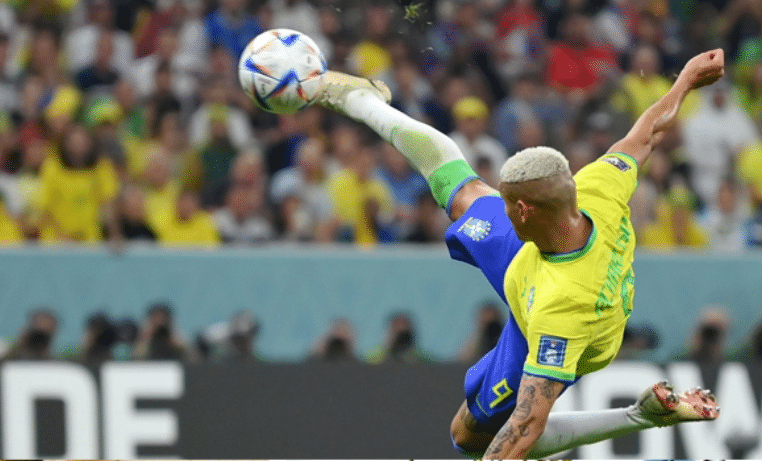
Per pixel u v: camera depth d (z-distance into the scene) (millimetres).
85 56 32719
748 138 34688
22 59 32719
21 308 24203
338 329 24797
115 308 24469
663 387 12516
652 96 34531
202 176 30047
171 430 22875
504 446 10898
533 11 36375
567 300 10883
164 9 34094
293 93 12992
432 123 33188
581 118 33375
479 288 25219
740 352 25797
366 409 23125
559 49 35094
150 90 32438
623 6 37375
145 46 33719
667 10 38250
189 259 24734
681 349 25781
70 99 30703
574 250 10992
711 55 12383
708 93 34656
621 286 11312
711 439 23406
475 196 12797
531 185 10578
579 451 23281
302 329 24875
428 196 27828
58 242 26875
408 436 23094
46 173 27844
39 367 22828
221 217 28328
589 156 32562
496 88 34188
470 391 13164
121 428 22844
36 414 22703
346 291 25047
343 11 34750
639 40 37062
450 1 35406
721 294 26000
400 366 23250
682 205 30469
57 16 34125
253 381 23094
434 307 25141
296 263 24938
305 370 23172
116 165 28594
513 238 11977
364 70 33719
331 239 28047
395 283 25125
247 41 33750
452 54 34250
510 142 32625
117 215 26766
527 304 11234
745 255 26109
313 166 29391
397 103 32938
